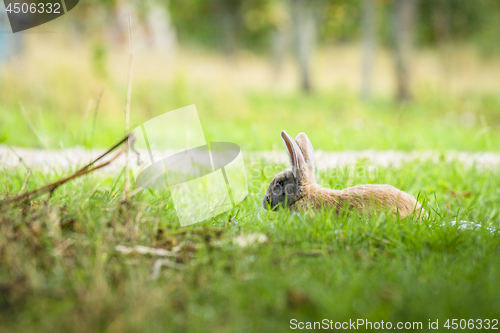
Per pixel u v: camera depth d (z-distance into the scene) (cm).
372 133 1709
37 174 772
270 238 496
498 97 2850
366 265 439
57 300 360
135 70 2406
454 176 886
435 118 2466
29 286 367
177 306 365
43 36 2303
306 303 367
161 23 3500
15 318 346
